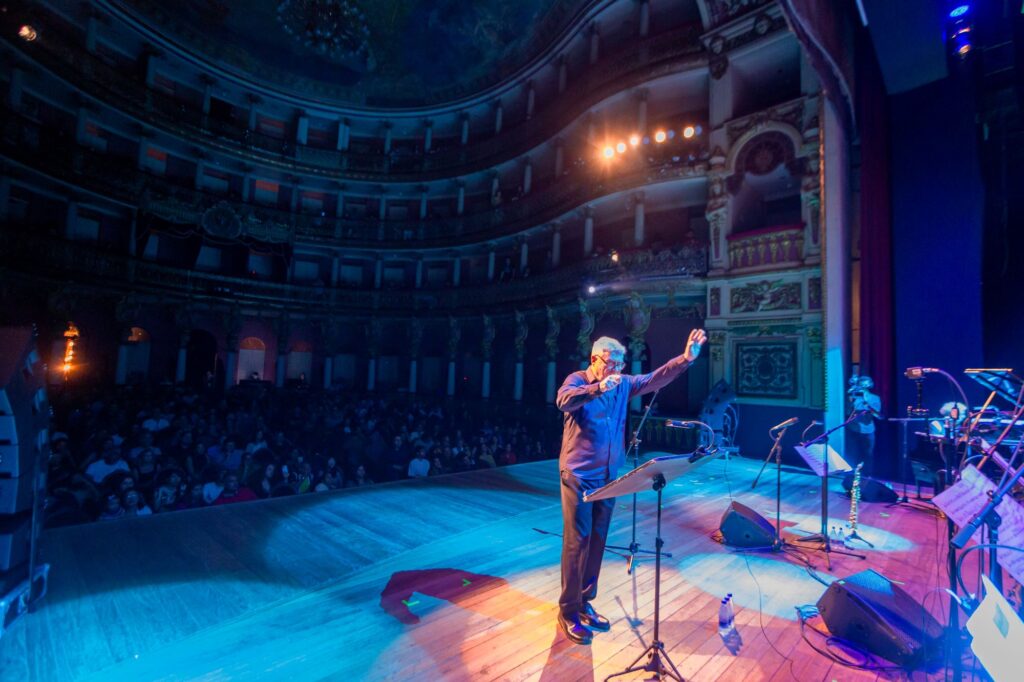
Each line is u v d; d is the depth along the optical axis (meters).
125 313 21.77
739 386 13.09
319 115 28.34
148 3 21.98
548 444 18.53
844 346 10.89
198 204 24.30
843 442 10.51
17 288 18.27
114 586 4.05
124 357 21.83
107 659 3.06
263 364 28.08
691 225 16.98
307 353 29.11
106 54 22.34
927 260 9.72
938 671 3.15
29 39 18.16
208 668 3.00
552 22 21.55
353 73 27.47
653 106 17.97
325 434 15.11
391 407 21.53
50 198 20.11
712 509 7.07
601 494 2.88
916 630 3.28
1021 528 2.42
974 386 9.00
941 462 7.00
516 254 25.64
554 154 23.44
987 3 9.27
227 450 10.84
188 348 25.89
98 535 5.22
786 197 14.23
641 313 15.88
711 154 14.39
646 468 2.69
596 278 17.42
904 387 9.82
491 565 4.72
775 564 4.95
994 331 9.02
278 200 28.56
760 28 13.56
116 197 21.31
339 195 29.12
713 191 14.24
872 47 10.55
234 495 9.20
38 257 18.55
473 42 24.56
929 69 9.36
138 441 10.06
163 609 3.70
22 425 3.38
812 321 11.94
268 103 27.36
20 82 18.50
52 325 19.31
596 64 18.62
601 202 18.53
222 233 25.16
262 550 4.96
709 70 14.89
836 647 3.42
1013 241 8.91
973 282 9.20
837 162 11.09
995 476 5.54
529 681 2.93
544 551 5.12
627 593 4.21
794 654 3.33
